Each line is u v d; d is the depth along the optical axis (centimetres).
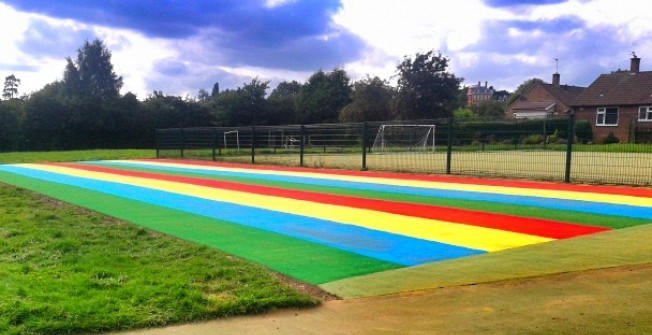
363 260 687
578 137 2723
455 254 713
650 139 2078
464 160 2459
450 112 5916
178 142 3472
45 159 3228
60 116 5147
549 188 1496
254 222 983
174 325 457
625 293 513
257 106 6388
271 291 536
